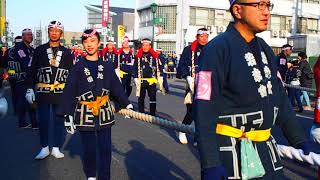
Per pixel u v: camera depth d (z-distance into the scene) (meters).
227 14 36.62
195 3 35.31
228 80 2.39
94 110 4.55
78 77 4.58
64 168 5.76
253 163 2.38
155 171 5.62
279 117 2.68
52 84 6.05
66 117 4.61
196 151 6.73
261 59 2.50
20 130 8.45
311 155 3.26
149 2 37.75
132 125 9.05
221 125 2.44
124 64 12.03
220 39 2.45
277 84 2.58
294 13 39.53
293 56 16.98
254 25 2.43
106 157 4.64
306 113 11.73
